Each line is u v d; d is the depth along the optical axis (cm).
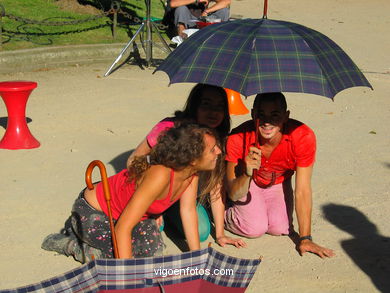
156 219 763
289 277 702
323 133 1248
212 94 692
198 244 677
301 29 680
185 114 706
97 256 688
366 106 1472
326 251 753
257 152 686
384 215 873
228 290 529
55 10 2128
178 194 639
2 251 745
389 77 1786
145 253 669
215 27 691
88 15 2136
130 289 508
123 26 2103
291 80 619
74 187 938
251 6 3016
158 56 1966
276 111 688
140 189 591
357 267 729
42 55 1741
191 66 649
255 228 781
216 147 597
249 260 523
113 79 1661
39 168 1009
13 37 1816
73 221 683
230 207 804
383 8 3195
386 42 2358
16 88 1059
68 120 1273
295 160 749
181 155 578
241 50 645
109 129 1224
